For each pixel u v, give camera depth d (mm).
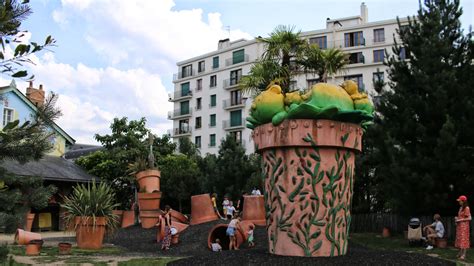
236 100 50938
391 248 13078
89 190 13828
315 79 29125
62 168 22172
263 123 7051
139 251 12688
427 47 14570
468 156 13547
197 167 27578
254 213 14875
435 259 6418
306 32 46719
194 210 16359
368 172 19516
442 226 13109
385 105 15320
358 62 44219
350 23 47344
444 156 13039
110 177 25297
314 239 6445
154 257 11273
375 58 43719
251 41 49812
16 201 4910
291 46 15555
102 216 13453
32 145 5047
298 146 6578
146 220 17625
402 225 17797
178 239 13664
